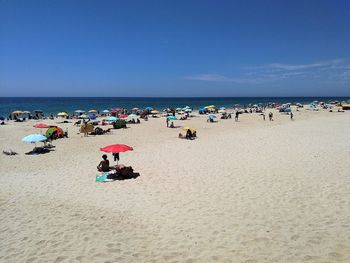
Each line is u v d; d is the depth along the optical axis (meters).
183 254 6.62
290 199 9.66
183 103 129.50
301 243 6.86
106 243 7.23
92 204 9.92
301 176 12.22
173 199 10.11
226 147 19.48
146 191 11.05
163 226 8.05
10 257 6.74
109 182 12.36
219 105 106.56
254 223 8.00
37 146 21.78
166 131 29.86
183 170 13.84
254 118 44.62
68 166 15.58
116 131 29.81
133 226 8.12
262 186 11.10
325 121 37.69
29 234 7.84
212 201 9.77
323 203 9.20
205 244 7.01
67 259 6.56
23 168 15.39
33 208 9.70
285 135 24.61
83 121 35.75
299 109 64.75
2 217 9.01
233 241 7.09
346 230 7.38
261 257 6.36
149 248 6.94
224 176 12.62
